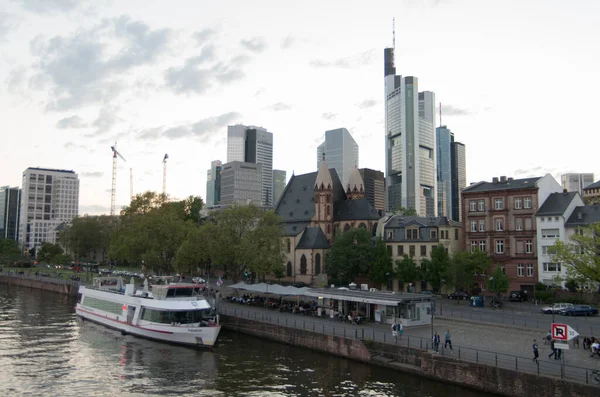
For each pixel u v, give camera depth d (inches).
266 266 3543.3
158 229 4640.8
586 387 1346.0
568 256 2271.2
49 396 1672.0
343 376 1862.7
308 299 3181.6
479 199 3954.2
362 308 2593.5
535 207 3676.2
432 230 4247.0
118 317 2898.6
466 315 2694.4
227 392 1702.8
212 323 2411.4
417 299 2431.1
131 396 1670.8
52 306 4111.7
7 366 2050.9
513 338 2089.1
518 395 1497.3
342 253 4397.1
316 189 5762.8
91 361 2143.2
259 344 2447.1
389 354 1931.6
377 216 5482.3
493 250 3831.2
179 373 1939.0
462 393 1627.7
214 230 3747.5
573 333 1494.8
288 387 1743.4
